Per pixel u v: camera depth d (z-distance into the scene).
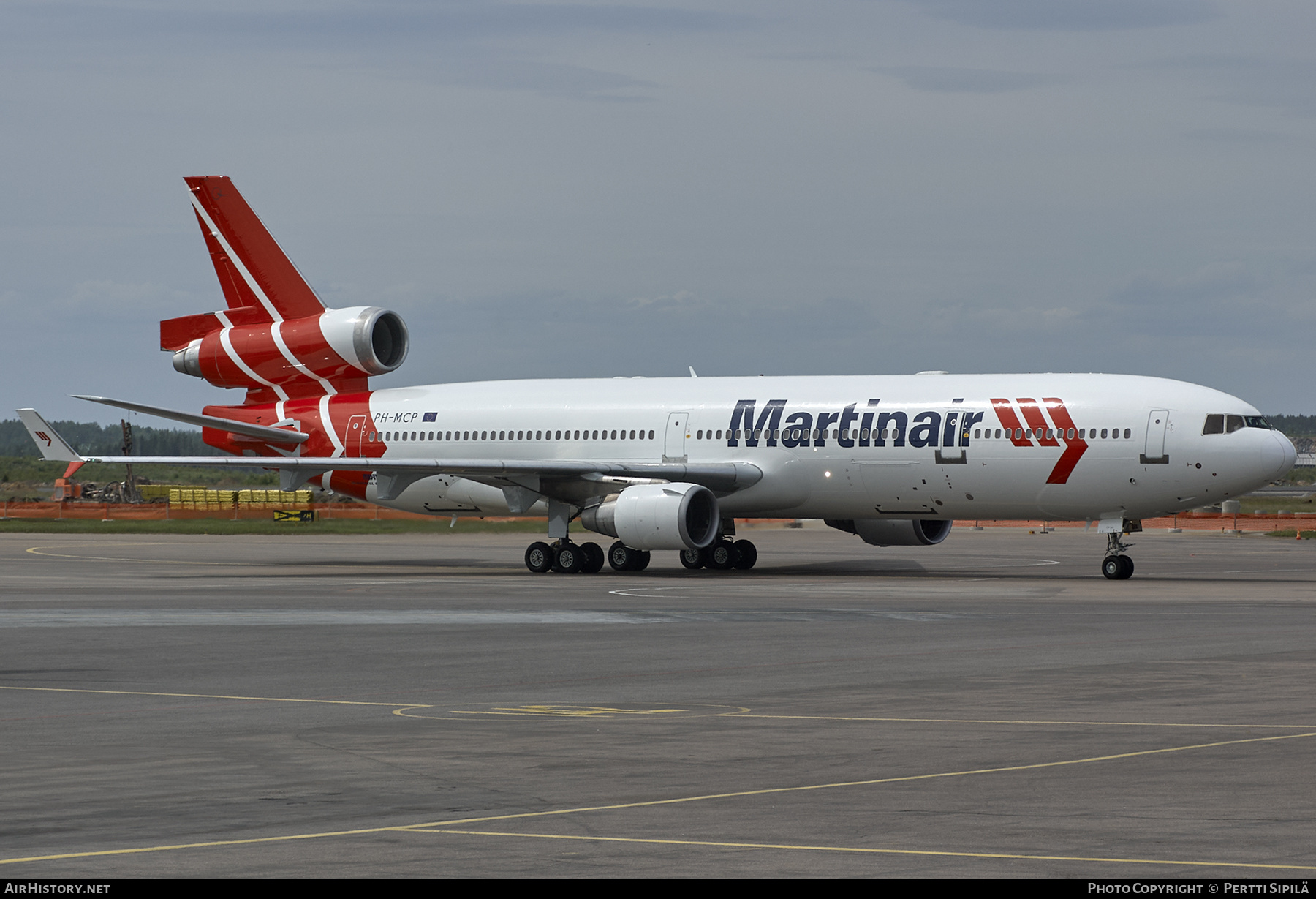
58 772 39.31
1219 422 116.06
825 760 40.53
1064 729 45.78
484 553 173.62
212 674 60.47
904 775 38.34
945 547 187.00
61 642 72.81
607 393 140.12
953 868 28.98
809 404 129.62
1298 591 106.81
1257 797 35.53
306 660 65.12
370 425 148.25
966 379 126.81
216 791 36.66
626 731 45.72
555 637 74.25
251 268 151.88
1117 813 33.81
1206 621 82.25
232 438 154.62
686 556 140.25
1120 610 89.50
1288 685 55.84
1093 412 118.81
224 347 152.88
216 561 155.50
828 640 72.56
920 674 59.72
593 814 33.78
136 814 33.97
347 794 36.06
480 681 58.03
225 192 151.38
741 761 40.41
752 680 57.94
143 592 106.81
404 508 149.12
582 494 132.25
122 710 50.72
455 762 40.41
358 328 146.50
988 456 121.75
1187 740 43.66
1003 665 62.50
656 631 77.00
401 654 67.25
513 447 141.75
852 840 31.33
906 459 124.44
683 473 128.25
